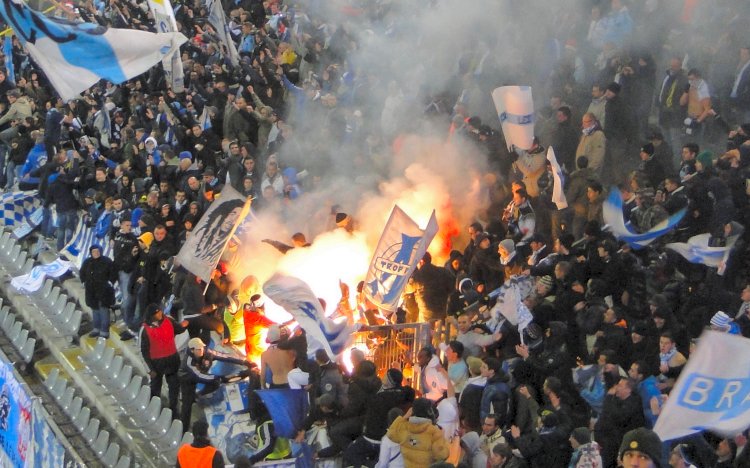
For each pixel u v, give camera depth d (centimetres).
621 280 1956
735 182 2066
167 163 2831
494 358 1792
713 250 1920
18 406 2359
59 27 2456
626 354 1802
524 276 1986
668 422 1412
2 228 3169
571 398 1762
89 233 2923
